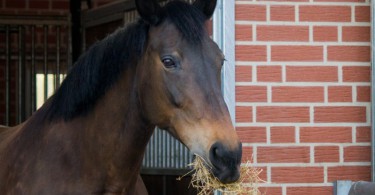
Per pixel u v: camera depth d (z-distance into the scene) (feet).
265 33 18.70
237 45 18.62
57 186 13.74
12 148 14.83
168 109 12.64
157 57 12.69
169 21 12.82
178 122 12.51
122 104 13.57
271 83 18.71
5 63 33.83
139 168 14.05
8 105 33.35
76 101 13.97
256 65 18.67
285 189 18.76
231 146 11.97
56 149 13.99
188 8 12.91
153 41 12.82
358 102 18.97
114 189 13.82
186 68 12.44
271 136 18.72
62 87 14.33
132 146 13.60
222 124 12.18
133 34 13.46
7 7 34.42
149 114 13.02
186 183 24.59
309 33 18.85
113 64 13.67
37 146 14.28
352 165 18.90
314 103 18.85
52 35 34.06
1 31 33.68
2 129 17.48
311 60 18.83
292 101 18.78
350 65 18.94
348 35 18.95
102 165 13.76
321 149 18.85
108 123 13.69
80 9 32.96
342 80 18.90
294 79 18.79
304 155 18.80
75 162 13.85
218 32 18.49
